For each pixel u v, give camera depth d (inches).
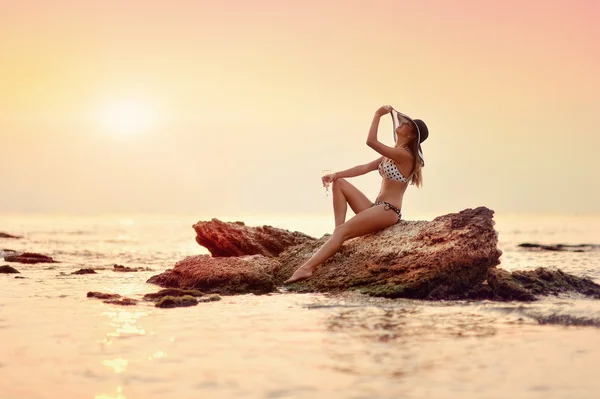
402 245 382.3
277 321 282.7
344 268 390.0
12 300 350.3
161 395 172.9
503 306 311.4
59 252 828.6
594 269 538.0
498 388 176.1
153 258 733.9
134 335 253.0
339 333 253.8
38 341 241.6
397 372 193.0
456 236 372.2
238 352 221.6
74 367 202.4
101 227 2039.9
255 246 484.7
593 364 201.3
